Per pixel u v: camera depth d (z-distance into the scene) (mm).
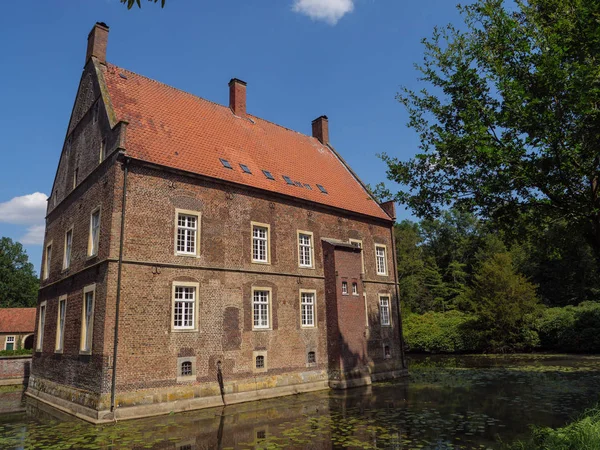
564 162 9445
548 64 9203
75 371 17125
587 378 21797
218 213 19391
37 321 23891
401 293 56719
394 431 12109
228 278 19078
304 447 10781
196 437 12047
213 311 18203
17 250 67688
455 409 15047
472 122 10672
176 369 16578
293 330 21188
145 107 20844
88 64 21781
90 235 18078
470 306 44094
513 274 40656
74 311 18375
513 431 11695
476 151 10445
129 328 15695
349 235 25953
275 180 23094
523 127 9773
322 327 22609
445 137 11102
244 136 25078
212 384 17453
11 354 31328
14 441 11977
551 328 37844
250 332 19359
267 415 15031
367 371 22859
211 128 23344
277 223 21844
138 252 16500
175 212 17922
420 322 46625
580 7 9016
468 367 29625
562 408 14531
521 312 38625
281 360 20281
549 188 10203
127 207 16578
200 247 18391
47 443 11688
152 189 17438
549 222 11039
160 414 15539
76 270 18906
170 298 17031
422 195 11891
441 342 42719
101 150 18578
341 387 21203
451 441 10867
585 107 8961
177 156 19109
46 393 19938
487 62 10836
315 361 21734
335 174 29203
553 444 8758
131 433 12664
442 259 66000
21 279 65125
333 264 23016
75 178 21516
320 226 24188
